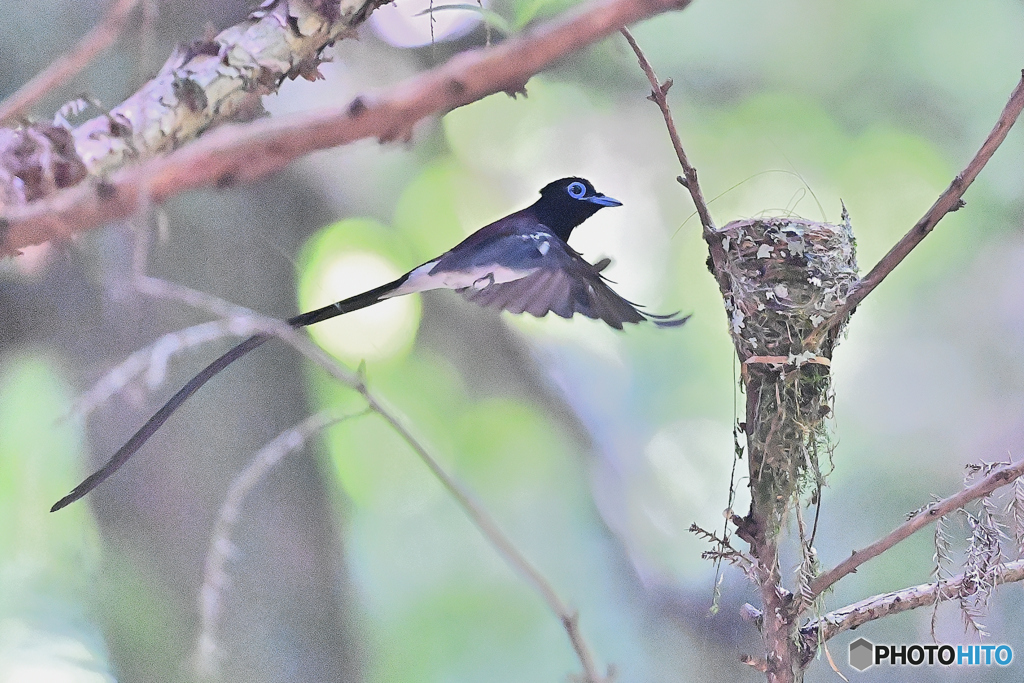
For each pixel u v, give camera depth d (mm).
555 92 12016
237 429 7934
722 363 12562
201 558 7746
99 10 7914
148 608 7656
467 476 13227
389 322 11617
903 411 12570
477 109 11938
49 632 8133
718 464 12305
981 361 12695
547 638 13086
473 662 13703
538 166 12289
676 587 11781
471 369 12297
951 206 4758
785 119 12453
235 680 7641
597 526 12891
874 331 12891
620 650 11898
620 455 12312
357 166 10922
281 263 8219
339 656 8000
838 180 12523
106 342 7344
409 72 8805
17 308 7094
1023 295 12641
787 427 4961
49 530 9117
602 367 12609
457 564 13711
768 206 12430
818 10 12297
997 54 12438
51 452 9148
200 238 7910
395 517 13750
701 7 12164
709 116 12453
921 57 12445
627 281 12344
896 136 12516
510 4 5801
